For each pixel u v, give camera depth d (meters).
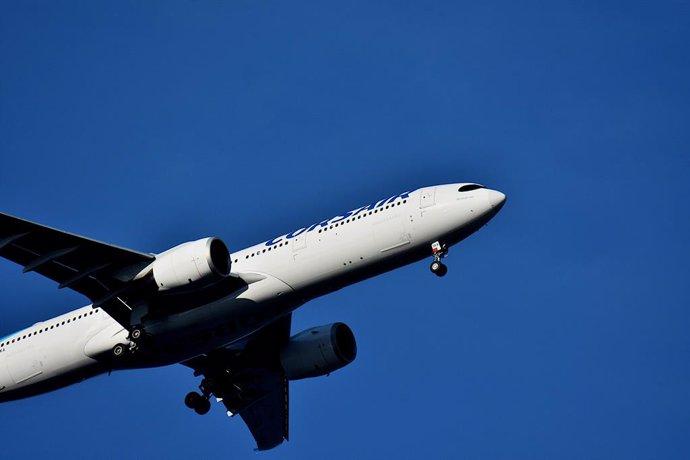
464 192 103.94
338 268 104.56
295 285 105.38
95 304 104.31
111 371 114.19
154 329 106.25
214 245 103.06
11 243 98.38
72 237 99.44
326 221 107.62
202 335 106.62
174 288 101.06
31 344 114.50
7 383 115.06
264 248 108.38
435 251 103.44
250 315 105.75
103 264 102.94
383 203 106.31
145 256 102.69
